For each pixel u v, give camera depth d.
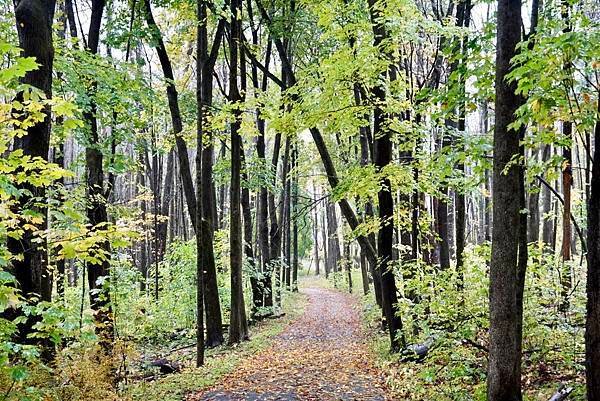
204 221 14.84
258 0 15.26
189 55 20.77
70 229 5.27
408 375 8.93
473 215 30.59
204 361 12.02
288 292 28.08
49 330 5.15
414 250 11.65
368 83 10.62
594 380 5.14
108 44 13.50
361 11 11.38
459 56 7.35
